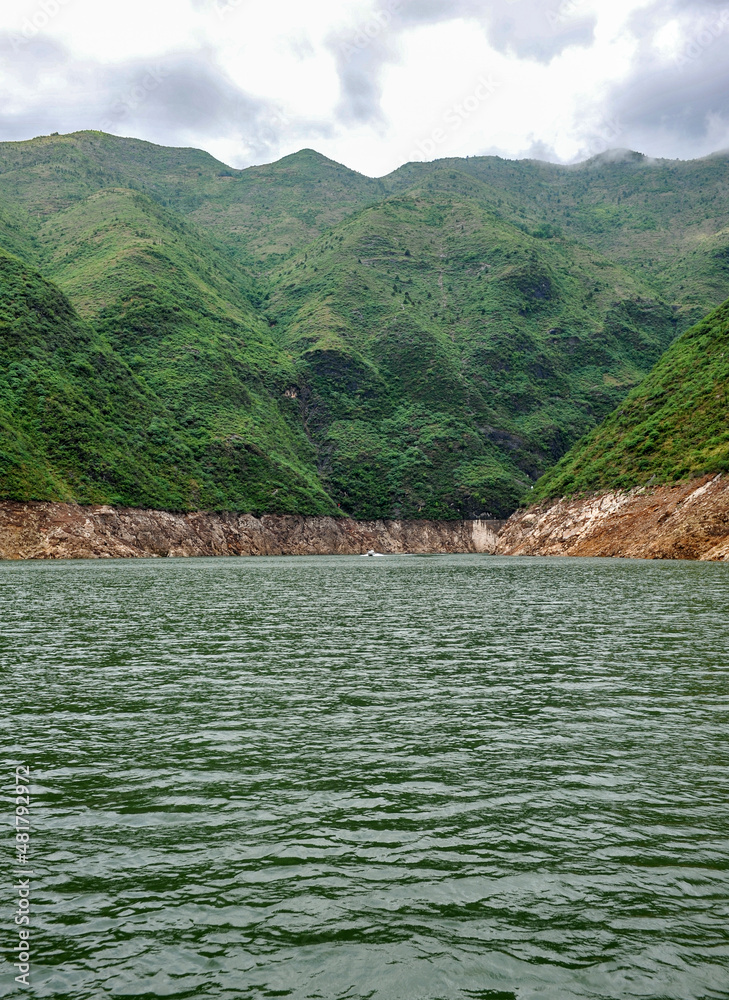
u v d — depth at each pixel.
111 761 13.65
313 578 65.75
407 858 9.72
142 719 16.50
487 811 11.23
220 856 9.81
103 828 10.69
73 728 15.80
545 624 31.97
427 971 7.38
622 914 8.38
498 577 63.25
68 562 95.38
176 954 7.68
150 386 173.00
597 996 7.03
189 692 19.12
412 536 186.25
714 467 88.75
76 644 27.02
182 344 192.38
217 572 75.06
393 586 54.88
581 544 102.81
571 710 17.09
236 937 7.98
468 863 9.57
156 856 9.82
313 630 30.64
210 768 13.23
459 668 22.19
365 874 9.30
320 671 21.88
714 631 29.42
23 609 38.44
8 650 25.64
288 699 18.33
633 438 109.81
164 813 11.23
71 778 12.73
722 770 13.02
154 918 8.33
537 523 119.94
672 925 8.17
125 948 7.79
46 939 7.94
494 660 23.45
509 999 6.97
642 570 66.81
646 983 7.21
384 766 13.30
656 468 99.75
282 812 11.24
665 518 91.00
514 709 17.22
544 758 13.70
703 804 11.47
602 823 10.77
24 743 14.74
